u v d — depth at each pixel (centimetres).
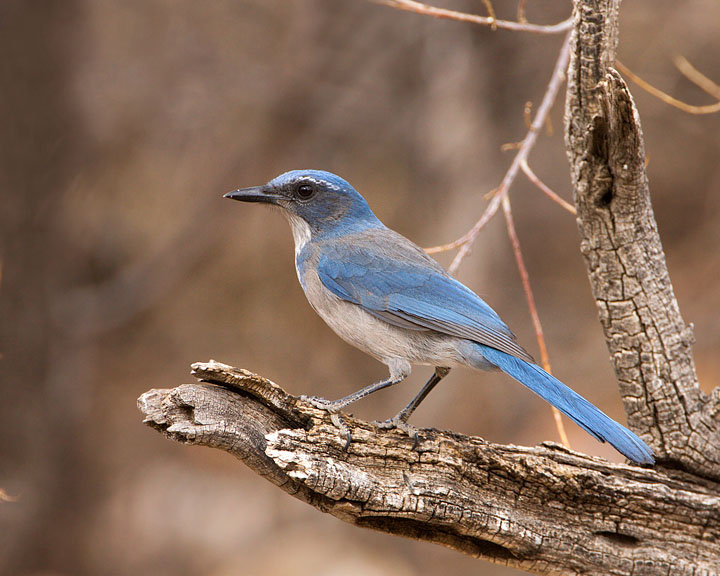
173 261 1736
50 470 1545
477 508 684
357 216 926
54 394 1548
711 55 1858
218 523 1611
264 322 1902
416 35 1606
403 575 1450
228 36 1688
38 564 1526
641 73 1839
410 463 678
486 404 1628
